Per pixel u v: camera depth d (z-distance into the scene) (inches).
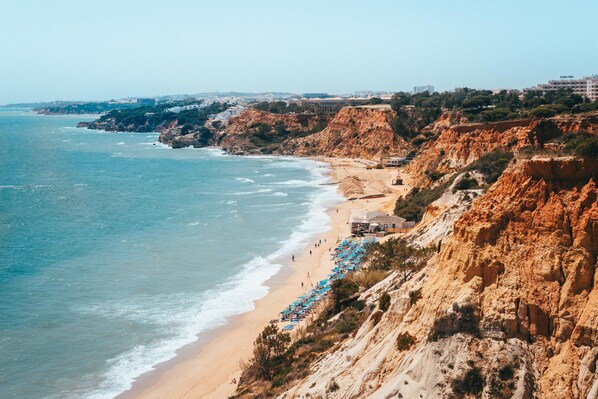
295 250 4601.4
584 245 1326.3
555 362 1272.1
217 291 3671.3
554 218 1369.3
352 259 4114.2
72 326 3132.4
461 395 1291.8
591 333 1254.9
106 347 2906.0
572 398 1221.7
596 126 4480.8
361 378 1529.3
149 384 2568.9
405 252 2748.5
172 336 3036.4
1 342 2933.1
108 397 2469.2
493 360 1296.8
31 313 3297.2
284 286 3754.9
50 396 2471.7
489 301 1359.5
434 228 3112.7
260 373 2381.9
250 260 4338.1
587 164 1389.0
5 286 3732.8
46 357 2797.7
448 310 1385.3
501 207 1440.7
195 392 2468.0
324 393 1611.7
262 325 3134.8
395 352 1513.3
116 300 3506.4
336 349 2033.7
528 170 1438.2
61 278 3905.0
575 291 1305.4
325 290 3444.9
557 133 4534.9
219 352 2844.5
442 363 1349.7
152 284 3791.8
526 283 1348.4
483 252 1409.9
